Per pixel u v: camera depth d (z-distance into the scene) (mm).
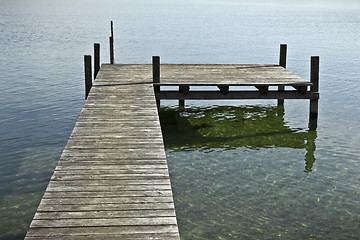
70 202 5977
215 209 9023
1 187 9898
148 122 9969
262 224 8406
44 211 5703
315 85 14102
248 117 16297
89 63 14680
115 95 12547
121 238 5117
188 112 16969
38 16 112250
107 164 7395
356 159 11930
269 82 14031
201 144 13133
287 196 9633
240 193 9781
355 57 33500
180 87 14461
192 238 7883
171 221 5535
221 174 10852
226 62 31031
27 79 23234
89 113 10641
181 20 96500
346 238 7930
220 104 18359
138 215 5672
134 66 17906
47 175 10586
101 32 58500
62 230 5254
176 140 13492
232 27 72688
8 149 12336
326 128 14812
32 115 15992
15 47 39375
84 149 8109
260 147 12922
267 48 40562
